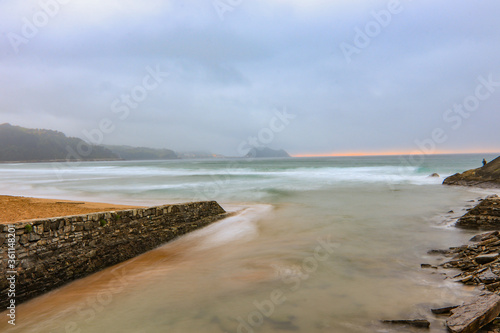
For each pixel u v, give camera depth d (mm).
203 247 11328
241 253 10430
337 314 5953
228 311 6289
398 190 27250
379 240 11305
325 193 25656
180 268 9078
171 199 22812
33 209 13602
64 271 8031
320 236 12234
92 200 22109
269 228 13891
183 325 5820
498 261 7438
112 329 5801
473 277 7004
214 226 14383
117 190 28609
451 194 24141
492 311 5312
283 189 28703
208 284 7762
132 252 10289
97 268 8992
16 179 46281
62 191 28141
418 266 8406
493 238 9305
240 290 7305
